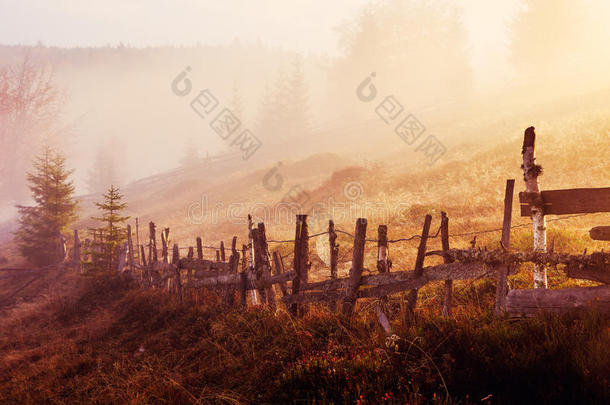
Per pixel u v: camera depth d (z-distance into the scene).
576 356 3.45
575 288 4.45
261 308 7.42
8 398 6.41
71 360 7.55
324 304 7.09
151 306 10.38
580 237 8.55
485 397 3.32
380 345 4.62
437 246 11.24
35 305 13.93
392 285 5.77
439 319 5.03
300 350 5.21
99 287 13.55
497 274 5.00
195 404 4.46
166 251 11.42
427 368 3.86
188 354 6.55
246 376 4.99
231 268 9.11
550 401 3.13
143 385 5.57
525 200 5.08
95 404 5.37
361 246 6.09
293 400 3.82
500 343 4.11
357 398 3.62
